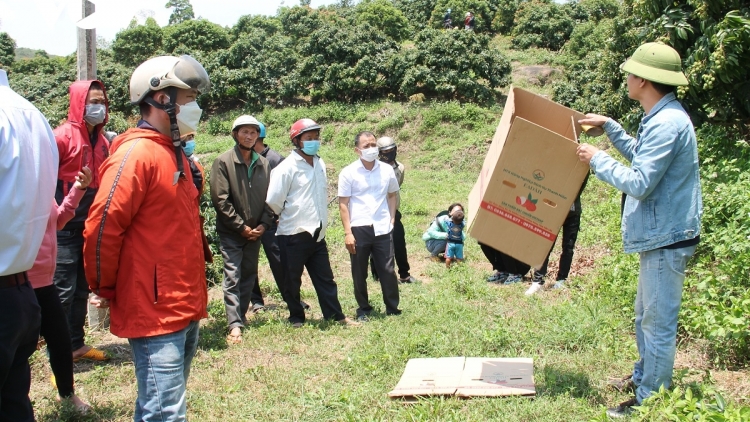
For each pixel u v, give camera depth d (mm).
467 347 4930
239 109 24625
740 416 2949
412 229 11273
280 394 4230
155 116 2908
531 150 3871
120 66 26156
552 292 6637
